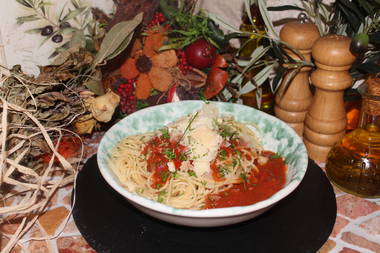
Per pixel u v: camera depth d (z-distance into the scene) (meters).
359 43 0.59
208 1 0.88
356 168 0.63
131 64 0.74
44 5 0.73
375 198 0.64
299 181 0.53
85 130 0.69
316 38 0.68
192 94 0.76
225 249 0.54
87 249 0.56
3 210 0.54
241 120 0.70
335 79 0.64
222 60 0.72
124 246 0.54
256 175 0.62
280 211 0.60
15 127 0.60
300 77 0.72
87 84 0.67
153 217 0.56
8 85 0.62
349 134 0.65
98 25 0.80
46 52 0.76
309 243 0.55
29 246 0.57
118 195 0.63
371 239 0.57
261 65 0.78
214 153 0.60
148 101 0.76
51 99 0.63
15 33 0.72
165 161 0.62
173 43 0.75
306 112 0.73
